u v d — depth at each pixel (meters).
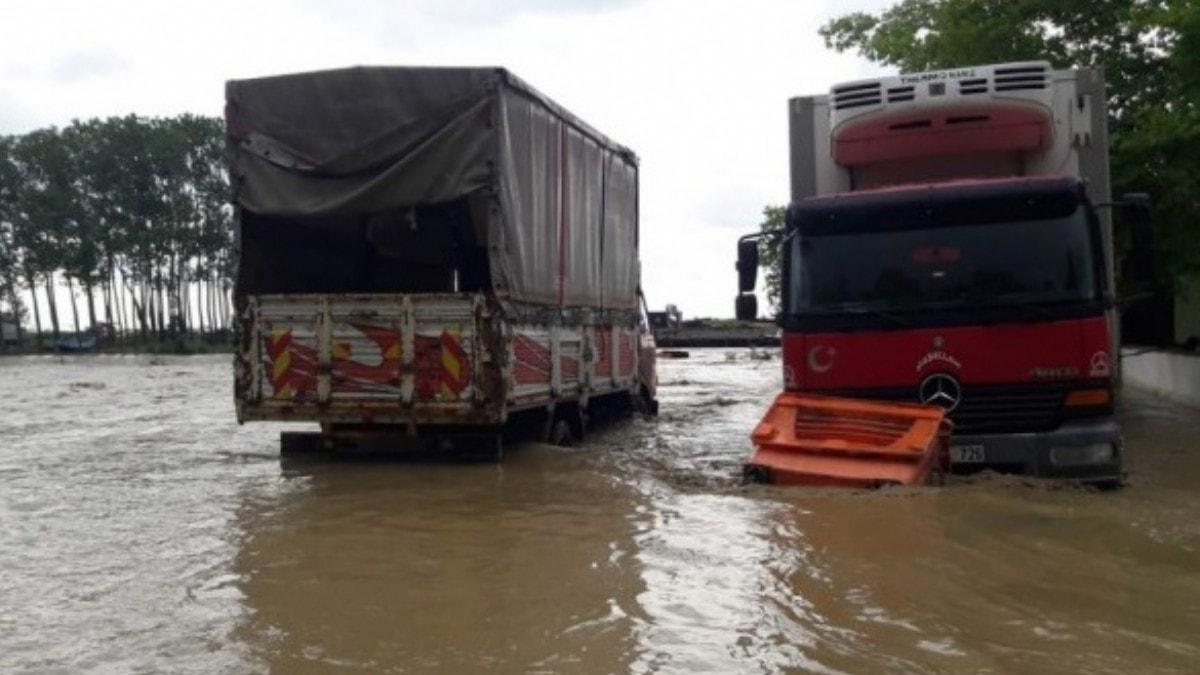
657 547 7.62
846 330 10.32
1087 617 5.91
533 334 12.98
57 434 17.31
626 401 18.97
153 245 86.56
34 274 89.25
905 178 11.38
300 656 5.44
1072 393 9.86
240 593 6.64
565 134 14.31
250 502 10.02
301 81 12.35
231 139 12.59
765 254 11.65
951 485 9.61
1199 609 6.07
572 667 5.20
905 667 5.13
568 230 14.45
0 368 53.34
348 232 14.47
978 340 10.02
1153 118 16.08
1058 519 8.38
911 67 21.00
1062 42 18.92
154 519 9.19
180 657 5.45
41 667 5.31
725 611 6.05
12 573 7.21
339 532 8.48
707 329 68.94
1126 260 11.45
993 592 6.40
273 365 12.38
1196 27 14.68
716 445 15.06
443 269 15.39
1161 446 13.69
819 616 5.94
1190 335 22.16
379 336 12.13
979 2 19.48
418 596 6.50
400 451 12.55
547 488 10.59
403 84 12.06
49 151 86.06
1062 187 10.10
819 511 8.63
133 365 58.19
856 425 9.98
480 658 5.36
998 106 10.94
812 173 11.83
